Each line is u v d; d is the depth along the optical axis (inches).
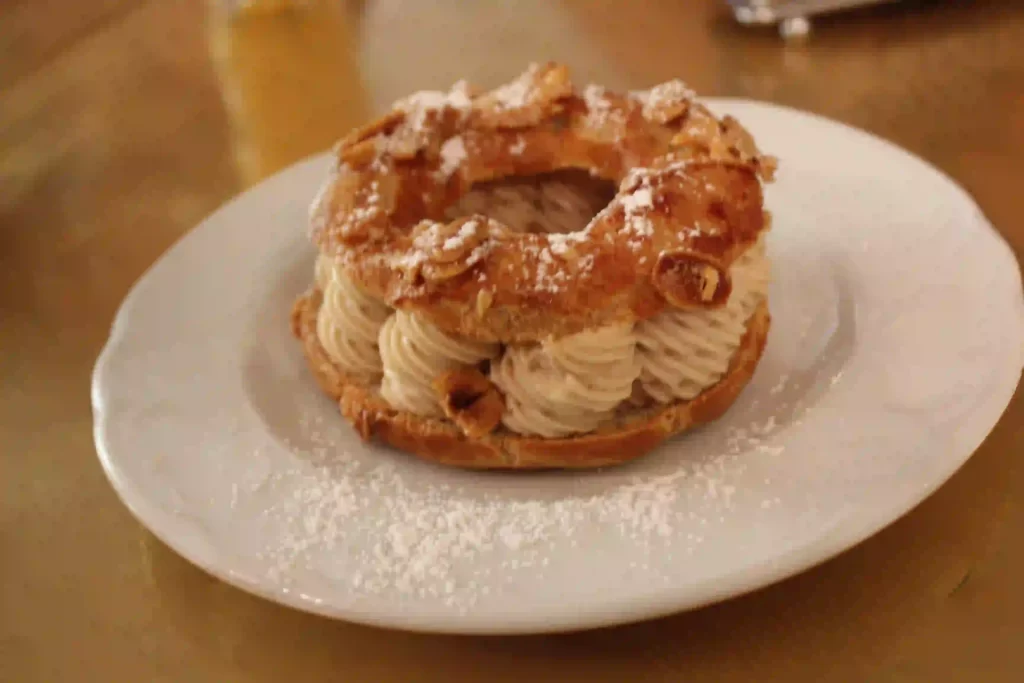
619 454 17.1
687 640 15.6
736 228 17.3
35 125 25.1
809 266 19.1
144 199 22.7
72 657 16.1
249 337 19.1
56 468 18.1
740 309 17.6
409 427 17.4
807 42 24.0
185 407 18.1
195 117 24.9
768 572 15.4
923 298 18.0
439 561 16.0
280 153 23.0
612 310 16.9
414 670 15.7
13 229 22.3
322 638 16.0
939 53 23.1
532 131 18.9
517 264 17.0
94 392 18.1
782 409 17.7
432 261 17.0
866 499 15.8
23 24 31.0
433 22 28.4
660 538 16.0
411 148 18.5
